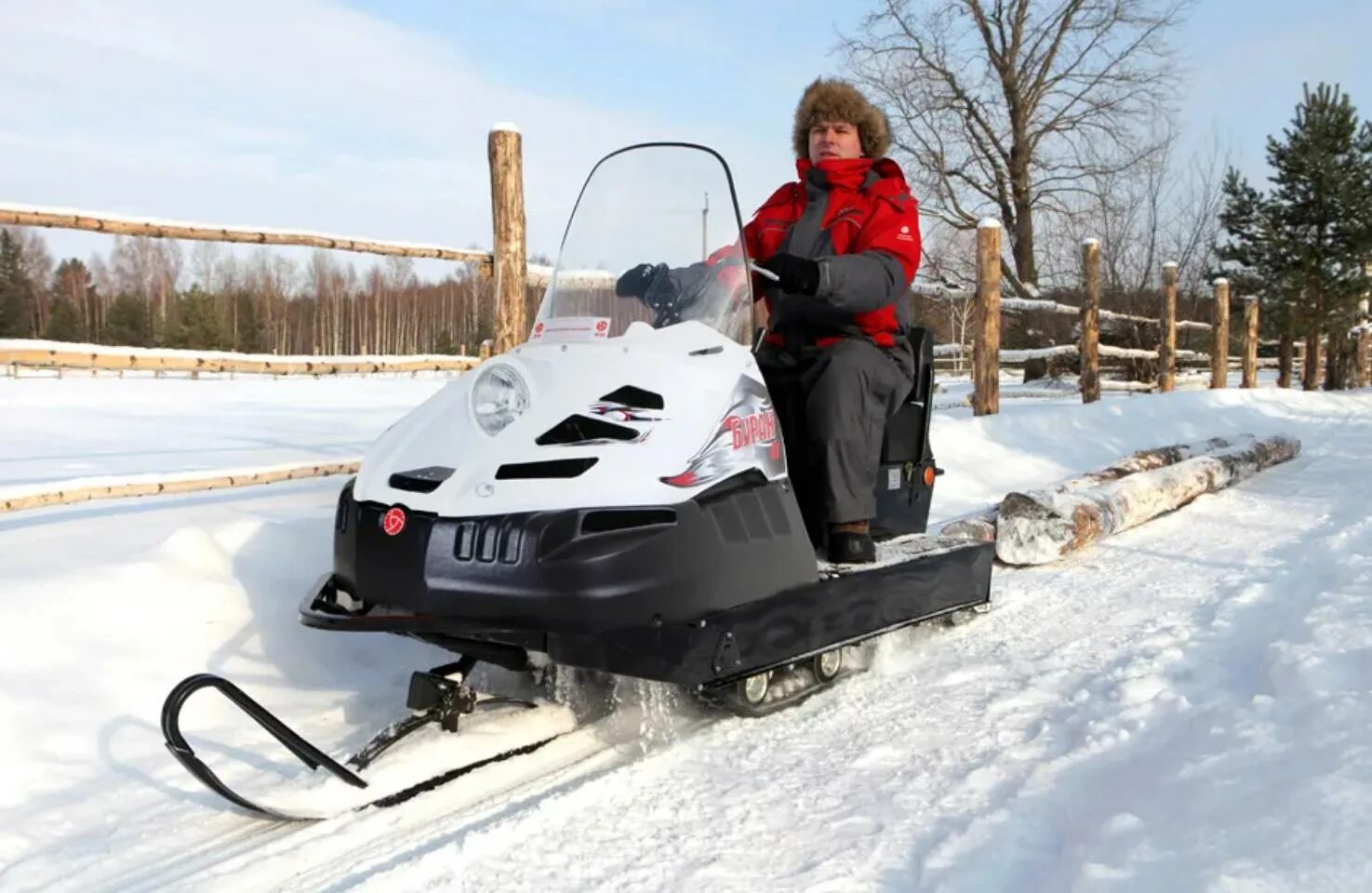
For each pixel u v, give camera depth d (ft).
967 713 9.55
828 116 12.48
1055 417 29.53
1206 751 7.50
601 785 8.13
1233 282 64.80
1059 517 15.46
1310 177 61.67
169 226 12.98
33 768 8.64
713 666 8.55
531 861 7.00
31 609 10.43
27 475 21.71
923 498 12.82
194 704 9.99
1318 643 9.56
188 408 50.67
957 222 71.61
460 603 8.14
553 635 8.02
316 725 9.86
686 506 8.47
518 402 8.82
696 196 10.44
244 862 7.20
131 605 10.98
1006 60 71.56
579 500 8.13
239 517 14.60
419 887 6.70
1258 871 5.53
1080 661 11.00
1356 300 61.82
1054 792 7.55
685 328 9.62
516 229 16.90
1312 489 22.24
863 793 7.87
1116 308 60.08
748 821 7.49
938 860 6.66
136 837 7.73
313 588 9.21
